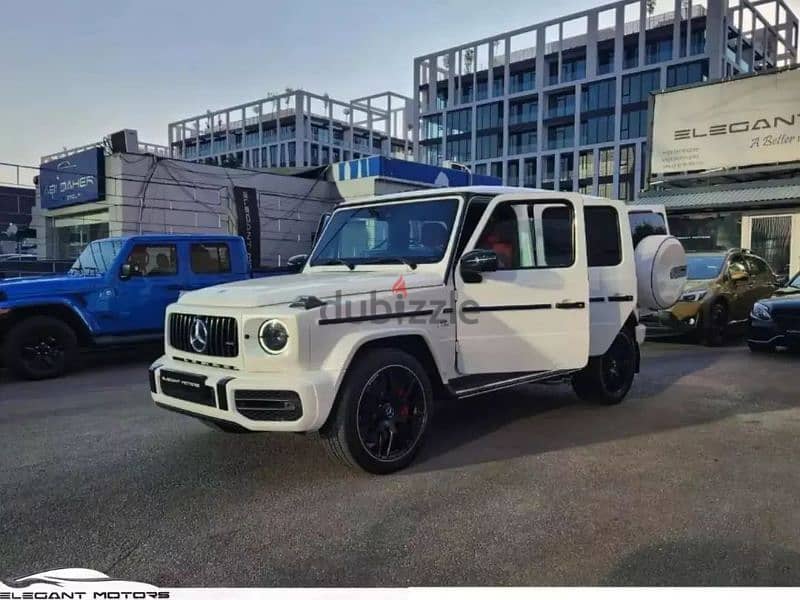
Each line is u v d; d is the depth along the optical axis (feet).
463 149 256.93
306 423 12.53
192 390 13.74
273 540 10.92
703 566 9.97
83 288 28.07
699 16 200.75
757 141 56.24
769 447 16.24
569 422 18.75
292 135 289.33
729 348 34.65
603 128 218.59
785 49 242.58
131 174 65.36
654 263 20.74
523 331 16.42
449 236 15.55
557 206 17.12
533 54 238.07
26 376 26.45
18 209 79.41
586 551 10.47
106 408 21.06
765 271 41.16
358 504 12.47
